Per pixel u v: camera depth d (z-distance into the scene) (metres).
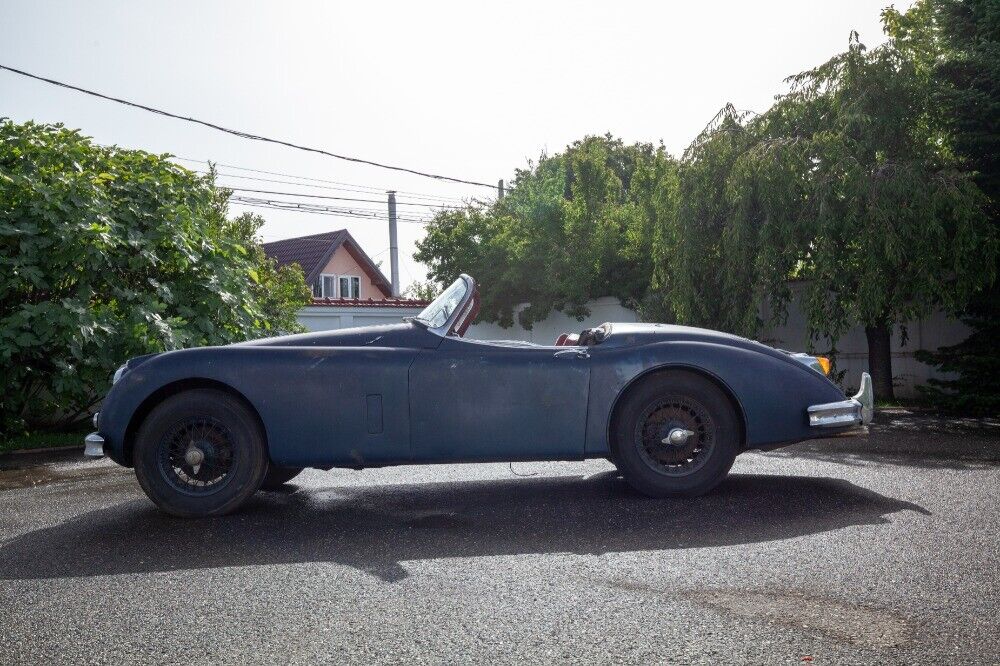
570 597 3.06
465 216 22.73
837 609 2.86
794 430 4.86
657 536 3.95
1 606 3.10
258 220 15.87
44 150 9.14
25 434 9.23
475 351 4.83
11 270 8.44
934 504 4.54
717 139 12.21
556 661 2.46
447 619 2.85
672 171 13.08
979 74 10.66
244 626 2.82
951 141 10.91
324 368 4.70
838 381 11.34
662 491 4.80
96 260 8.62
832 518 4.23
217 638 2.71
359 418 4.69
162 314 9.45
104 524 4.52
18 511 5.03
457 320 4.97
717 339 5.04
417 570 3.47
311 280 31.47
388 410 4.70
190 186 10.26
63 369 8.59
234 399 4.67
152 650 2.62
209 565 3.63
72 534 4.30
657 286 13.51
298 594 3.18
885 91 11.14
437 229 22.80
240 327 9.98
